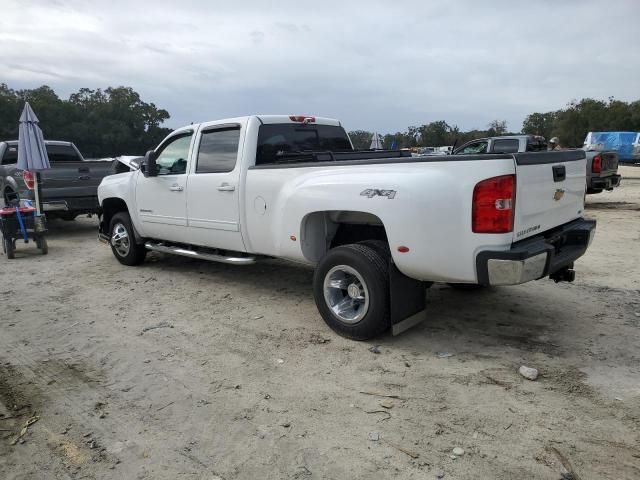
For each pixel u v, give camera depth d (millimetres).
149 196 6609
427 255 3811
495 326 4672
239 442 2996
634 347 4141
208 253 6074
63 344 4539
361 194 4090
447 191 3684
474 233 3613
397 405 3352
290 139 5758
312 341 4438
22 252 8961
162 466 2797
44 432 3160
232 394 3559
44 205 9617
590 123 65312
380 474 2678
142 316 5246
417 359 4027
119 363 4117
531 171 3711
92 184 10203
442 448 2881
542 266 3689
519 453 2811
